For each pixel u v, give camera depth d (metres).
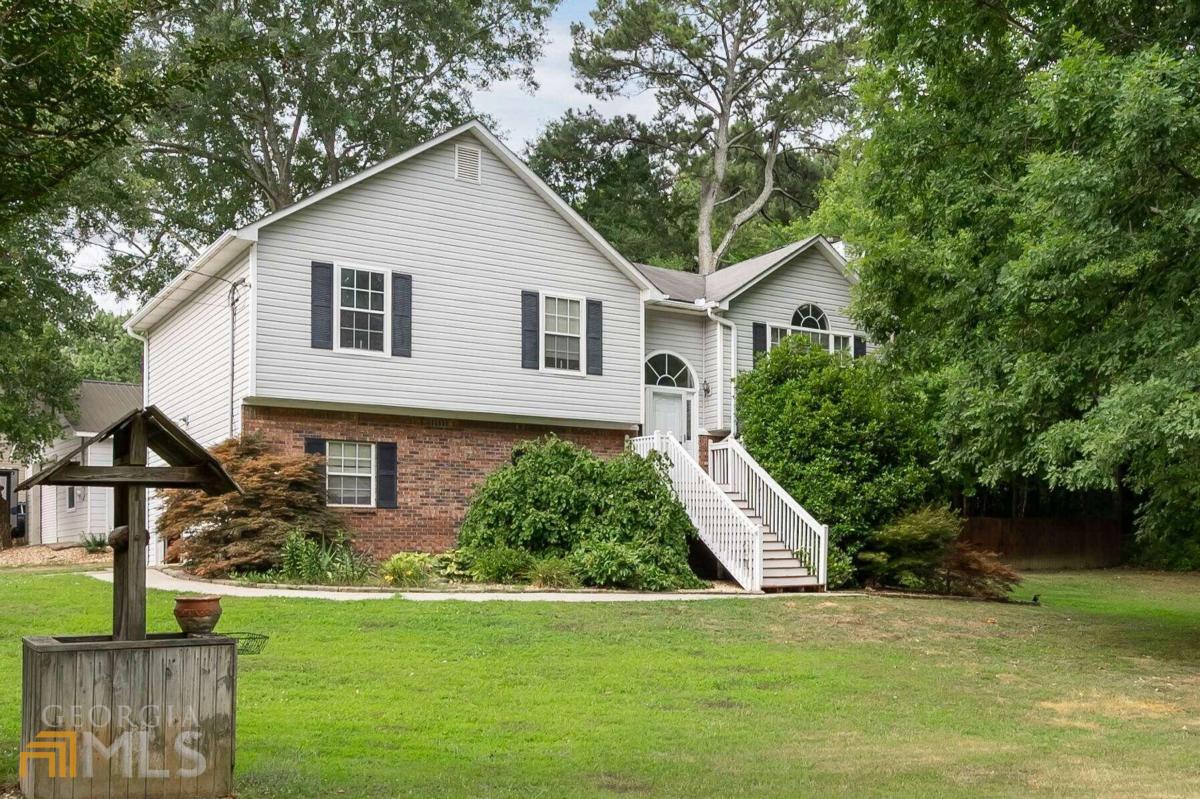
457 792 7.49
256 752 8.52
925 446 23.33
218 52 8.09
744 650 14.50
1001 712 11.42
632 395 25.55
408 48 38.50
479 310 23.48
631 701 11.27
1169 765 9.00
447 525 23.19
